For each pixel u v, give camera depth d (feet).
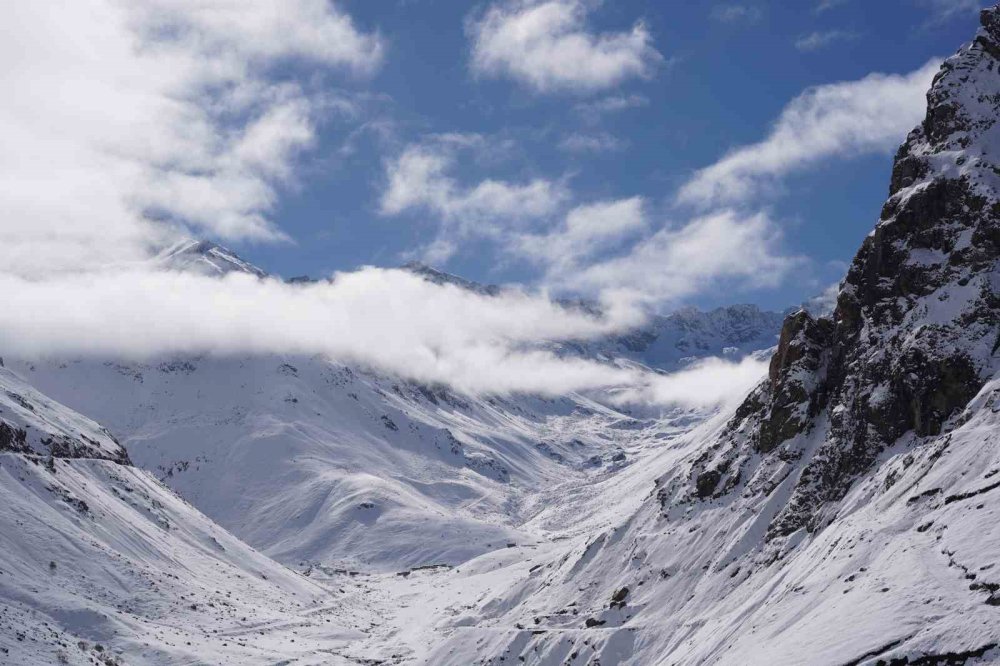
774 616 330.54
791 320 507.30
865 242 460.14
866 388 411.75
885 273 437.58
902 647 249.55
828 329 484.74
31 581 527.81
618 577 497.46
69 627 501.97
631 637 431.02
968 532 283.59
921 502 327.26
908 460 365.20
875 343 424.05
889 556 301.63
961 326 392.88
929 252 425.28
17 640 432.25
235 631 601.21
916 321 408.67
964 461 326.44
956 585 264.52
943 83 462.19
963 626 245.65
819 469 422.41
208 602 640.58
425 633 622.95
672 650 404.98
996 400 352.69
